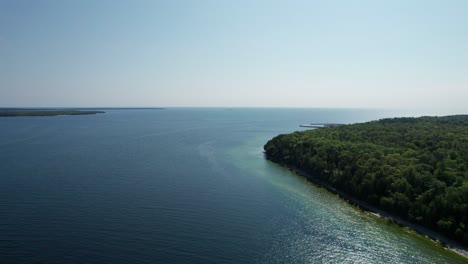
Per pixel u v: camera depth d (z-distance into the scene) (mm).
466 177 80312
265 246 65688
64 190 94938
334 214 82750
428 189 79625
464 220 67750
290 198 94375
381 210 84750
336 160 114000
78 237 66125
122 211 80312
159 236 67875
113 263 57562
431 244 66938
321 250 64625
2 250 60469
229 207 85750
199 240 67062
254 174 121250
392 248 65375
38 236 66062
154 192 95875
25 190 93750
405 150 113750
